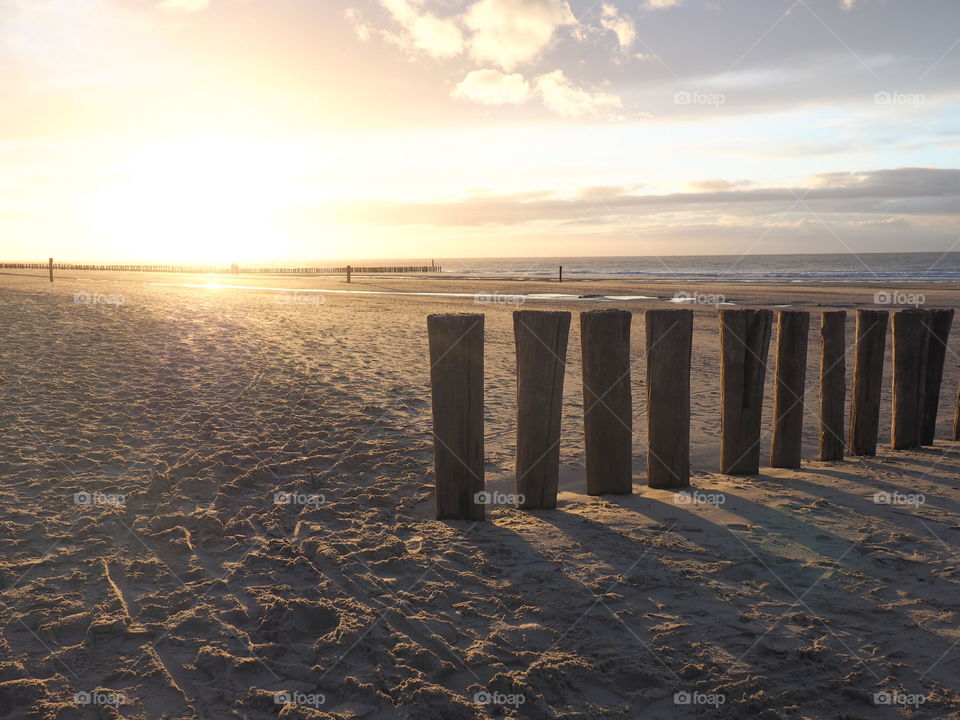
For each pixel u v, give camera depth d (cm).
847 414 831
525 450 466
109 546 399
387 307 2228
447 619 321
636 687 272
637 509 461
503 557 388
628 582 354
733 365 532
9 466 532
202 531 426
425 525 443
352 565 377
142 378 852
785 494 488
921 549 393
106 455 567
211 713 255
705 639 302
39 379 820
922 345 614
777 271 9050
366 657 290
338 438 643
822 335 580
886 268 10106
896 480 522
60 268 7969
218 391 802
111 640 303
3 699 259
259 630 312
